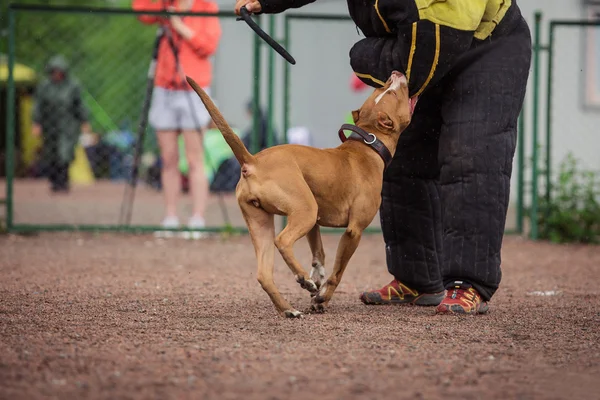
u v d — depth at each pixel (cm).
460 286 927
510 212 2203
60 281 1139
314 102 2786
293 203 830
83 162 3478
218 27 1745
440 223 1003
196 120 1748
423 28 873
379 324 846
